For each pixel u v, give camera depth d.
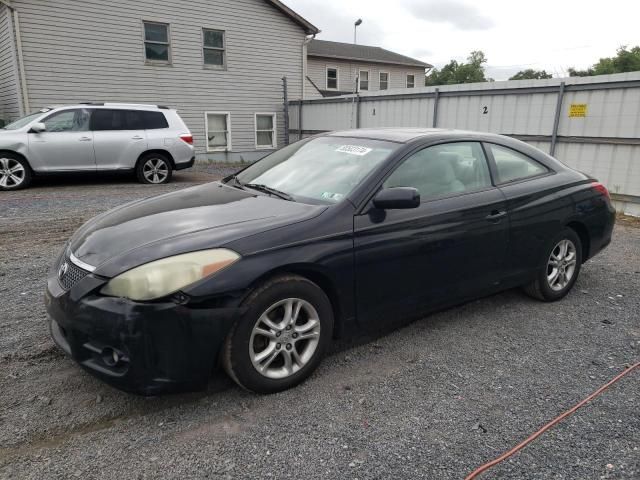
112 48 14.59
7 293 4.43
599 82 9.25
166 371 2.57
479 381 3.14
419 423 2.69
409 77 35.53
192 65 16.19
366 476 2.28
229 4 16.53
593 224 4.66
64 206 8.49
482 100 11.57
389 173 3.39
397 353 3.50
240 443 2.50
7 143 9.73
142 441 2.50
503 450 2.49
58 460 2.35
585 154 9.70
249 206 3.28
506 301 4.55
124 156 10.90
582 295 4.73
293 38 18.23
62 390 2.93
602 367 3.36
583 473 2.34
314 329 3.02
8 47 13.41
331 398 2.92
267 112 18.22
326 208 3.14
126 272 2.56
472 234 3.69
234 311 2.66
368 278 3.21
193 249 2.66
